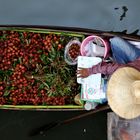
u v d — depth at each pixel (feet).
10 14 15.98
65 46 15.75
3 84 15.74
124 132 16.97
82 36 15.81
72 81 15.88
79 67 15.26
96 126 17.21
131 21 16.17
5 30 15.55
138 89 13.28
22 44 15.66
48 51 15.76
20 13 16.01
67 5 16.08
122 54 15.29
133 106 13.91
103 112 17.16
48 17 16.02
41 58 15.74
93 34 15.79
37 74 15.67
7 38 15.62
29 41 15.69
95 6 16.14
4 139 16.78
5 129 16.79
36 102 15.96
